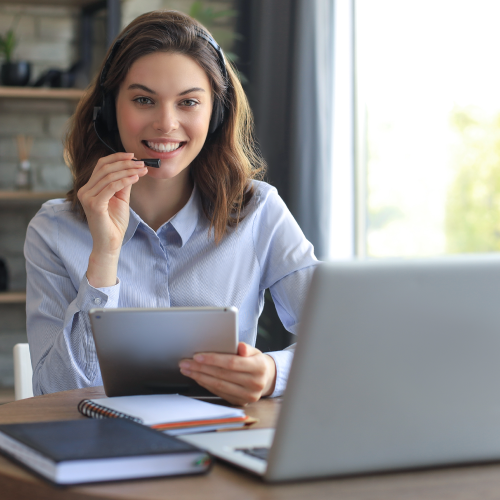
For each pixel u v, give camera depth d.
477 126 3.23
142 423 0.85
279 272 1.60
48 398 1.13
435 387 0.70
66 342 1.28
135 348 1.00
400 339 0.68
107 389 1.04
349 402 0.68
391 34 3.09
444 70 3.19
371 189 3.08
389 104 3.10
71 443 0.72
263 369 1.03
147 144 1.47
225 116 1.60
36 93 2.72
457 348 0.70
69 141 1.63
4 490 0.71
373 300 0.67
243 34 3.08
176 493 0.66
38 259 1.50
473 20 3.21
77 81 2.83
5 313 2.93
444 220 3.20
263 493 0.66
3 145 2.95
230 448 0.78
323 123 2.91
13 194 2.72
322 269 0.66
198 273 1.54
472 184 3.23
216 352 1.02
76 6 2.97
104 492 0.66
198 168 1.59
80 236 1.52
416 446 0.71
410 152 3.15
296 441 0.67
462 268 0.69
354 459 0.70
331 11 2.93
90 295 1.27
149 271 1.52
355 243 3.00
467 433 0.72
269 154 2.92
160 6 3.11
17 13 2.94
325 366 0.67
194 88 1.45
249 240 1.61
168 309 0.99
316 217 2.90
